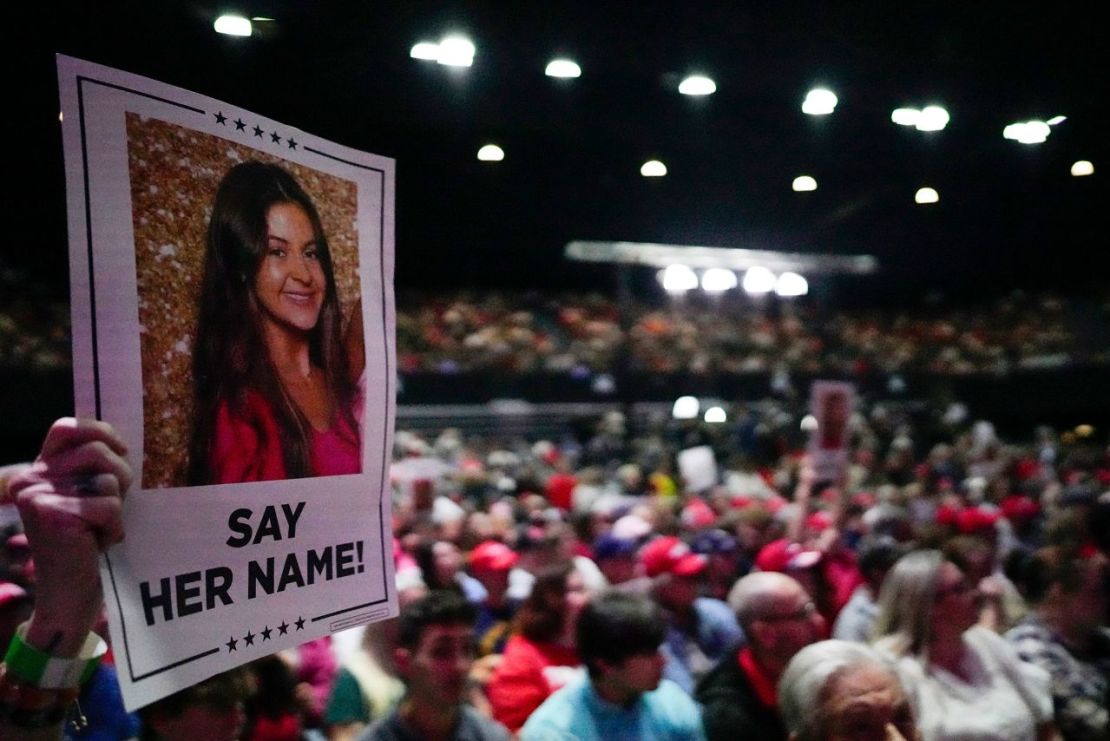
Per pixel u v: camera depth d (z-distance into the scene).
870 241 21.78
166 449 1.24
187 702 2.39
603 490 11.45
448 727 2.77
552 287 22.58
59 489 1.11
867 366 21.45
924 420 19.83
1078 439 20.48
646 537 5.37
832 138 14.89
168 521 1.25
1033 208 20.36
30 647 1.09
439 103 12.92
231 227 1.32
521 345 19.44
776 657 3.04
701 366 19.66
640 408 19.11
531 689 3.64
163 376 1.24
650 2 9.37
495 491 10.30
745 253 20.19
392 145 17.02
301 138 1.42
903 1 9.28
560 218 20.55
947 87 11.62
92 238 1.17
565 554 5.23
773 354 21.33
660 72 11.02
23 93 14.54
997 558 6.37
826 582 5.08
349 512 1.49
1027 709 3.30
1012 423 21.67
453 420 17.52
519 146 17.19
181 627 1.25
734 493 10.99
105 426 1.15
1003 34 10.02
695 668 4.39
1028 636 3.75
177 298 1.25
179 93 1.26
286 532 1.39
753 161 16.80
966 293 23.91
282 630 1.38
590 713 2.99
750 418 17.58
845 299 23.62
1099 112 13.32
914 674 3.21
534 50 10.33
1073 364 21.52
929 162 16.16
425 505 7.06
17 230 17.59
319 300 1.44
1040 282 23.39
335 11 9.27
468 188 19.53
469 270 22.27
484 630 4.77
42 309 16.72
